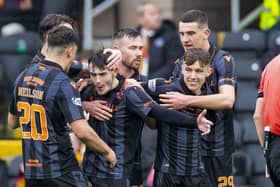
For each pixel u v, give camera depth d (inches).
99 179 717.9
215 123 754.8
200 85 721.0
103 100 716.0
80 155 820.6
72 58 688.4
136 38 731.4
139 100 705.0
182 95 716.0
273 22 1202.6
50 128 676.7
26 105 684.1
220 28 1248.2
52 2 1165.1
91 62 710.5
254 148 1048.8
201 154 761.0
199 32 741.9
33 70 684.7
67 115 672.4
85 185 690.2
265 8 1203.9
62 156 680.4
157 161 740.7
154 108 701.3
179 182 732.0
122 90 714.8
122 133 717.9
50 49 683.4
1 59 1110.4
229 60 745.6
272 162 729.6
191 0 1246.9
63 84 675.4
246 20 1206.9
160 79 732.0
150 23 1082.7
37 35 1131.9
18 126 728.3
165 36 1082.7
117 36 733.9
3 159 1009.5
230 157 768.3
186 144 726.5
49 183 679.7
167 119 697.0
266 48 1152.8
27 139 684.1
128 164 721.0
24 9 1195.3
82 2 1192.2
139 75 745.0
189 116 695.1
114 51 714.2
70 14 1178.6
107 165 716.0
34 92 679.1
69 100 673.6
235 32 1154.0
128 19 1229.7
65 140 682.8
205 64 714.2
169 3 1245.7
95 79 710.5
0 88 1091.9
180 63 747.4
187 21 743.1
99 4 1214.3
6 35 1130.7
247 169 1011.9
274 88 727.7
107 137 717.3
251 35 1152.2
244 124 1062.4
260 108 752.3
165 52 1079.0
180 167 729.6
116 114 715.4
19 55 1119.0
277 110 724.7
